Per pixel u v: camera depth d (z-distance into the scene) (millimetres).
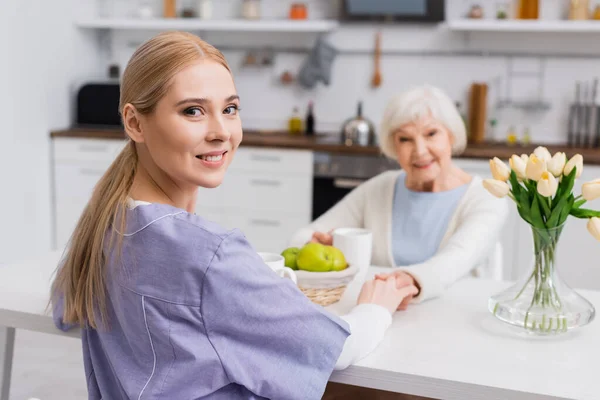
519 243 3506
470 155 3600
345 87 4438
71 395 2645
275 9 4477
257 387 1143
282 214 3930
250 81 4574
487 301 1606
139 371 1175
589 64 4121
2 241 3896
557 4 4125
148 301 1130
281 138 4090
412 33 4305
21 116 3996
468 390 1179
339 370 1254
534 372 1218
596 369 1233
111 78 4656
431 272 1605
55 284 1363
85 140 4172
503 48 4215
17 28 3934
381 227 2111
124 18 4660
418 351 1308
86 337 1305
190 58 1164
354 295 1618
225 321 1125
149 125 1173
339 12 4309
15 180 3975
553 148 3926
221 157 1208
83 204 4246
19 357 2975
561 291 1406
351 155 3764
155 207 1160
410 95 2020
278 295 1146
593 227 1296
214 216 4039
